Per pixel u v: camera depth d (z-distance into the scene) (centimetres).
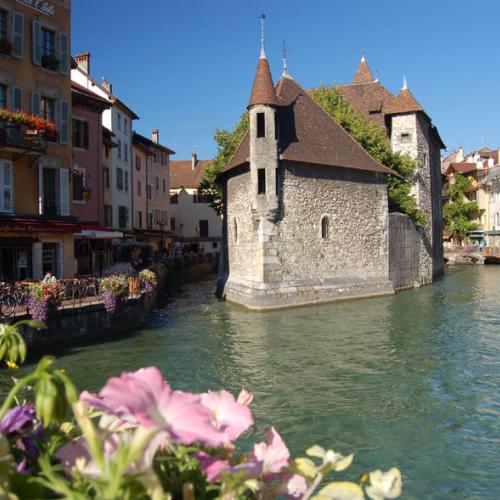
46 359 162
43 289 1398
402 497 663
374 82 4000
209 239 6281
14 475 153
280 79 2845
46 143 1908
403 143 3534
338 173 2645
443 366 1289
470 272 4750
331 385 1137
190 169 6562
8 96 1866
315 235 2534
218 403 201
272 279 2367
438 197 4303
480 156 7819
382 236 2872
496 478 712
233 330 1789
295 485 190
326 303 2488
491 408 985
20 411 193
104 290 1667
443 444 823
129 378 144
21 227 1725
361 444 826
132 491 141
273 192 2353
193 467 181
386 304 2445
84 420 146
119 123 3862
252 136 2362
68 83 2103
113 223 3709
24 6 1923
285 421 923
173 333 1727
